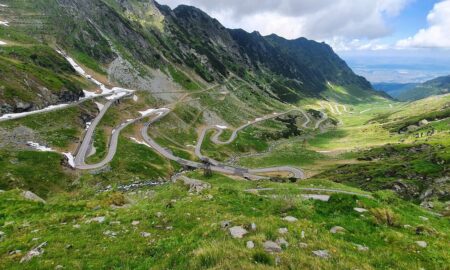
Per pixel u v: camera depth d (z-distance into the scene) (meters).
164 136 183.88
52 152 111.31
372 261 15.86
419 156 154.75
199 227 18.42
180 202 29.17
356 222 23.84
